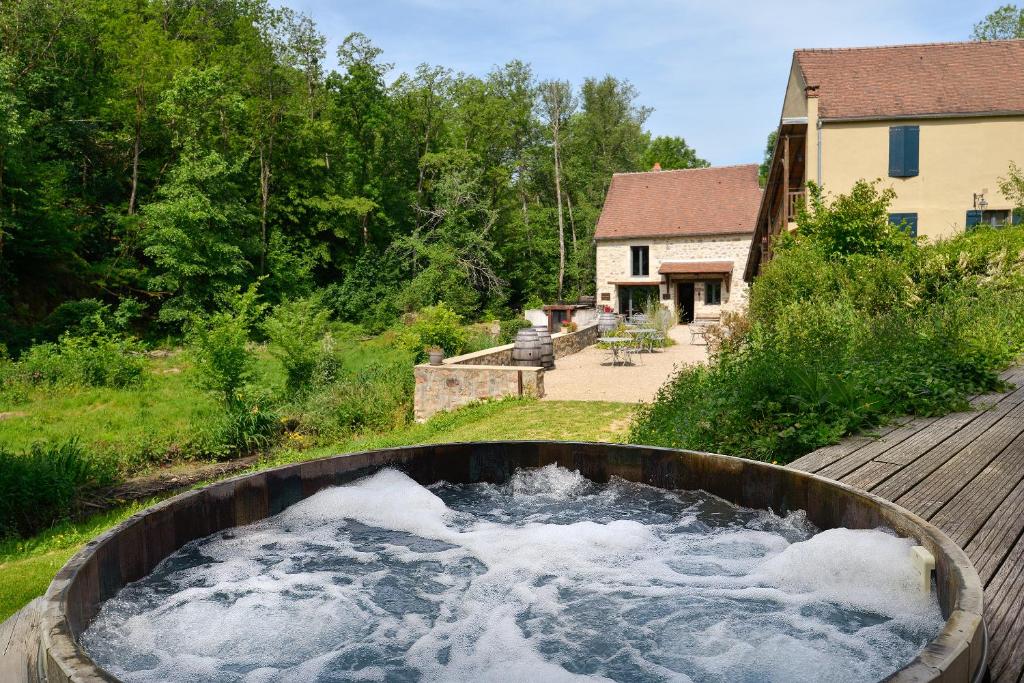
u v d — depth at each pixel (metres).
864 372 6.52
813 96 20.95
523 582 2.78
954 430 5.56
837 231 15.95
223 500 3.14
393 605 2.59
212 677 2.08
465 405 12.88
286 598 2.65
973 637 1.58
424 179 42.22
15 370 17.61
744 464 3.36
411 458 3.82
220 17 39.00
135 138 29.61
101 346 18.61
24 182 24.44
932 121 20.66
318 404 14.19
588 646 2.26
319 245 37.28
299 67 38.34
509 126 43.81
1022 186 19.12
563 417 10.36
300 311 17.78
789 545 2.94
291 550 3.13
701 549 3.06
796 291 13.19
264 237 34.44
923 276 13.64
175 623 2.42
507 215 44.22
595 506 3.67
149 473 10.54
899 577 2.35
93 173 29.48
